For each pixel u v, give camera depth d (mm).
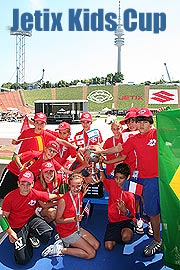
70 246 3924
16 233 3811
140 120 3621
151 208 3660
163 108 3910
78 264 3674
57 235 4238
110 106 61688
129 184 3750
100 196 5020
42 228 3934
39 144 4871
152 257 3770
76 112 29125
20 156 4781
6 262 3738
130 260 3725
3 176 5230
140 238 4219
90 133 5215
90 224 4672
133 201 4125
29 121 5348
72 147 4922
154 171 3621
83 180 4082
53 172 4176
